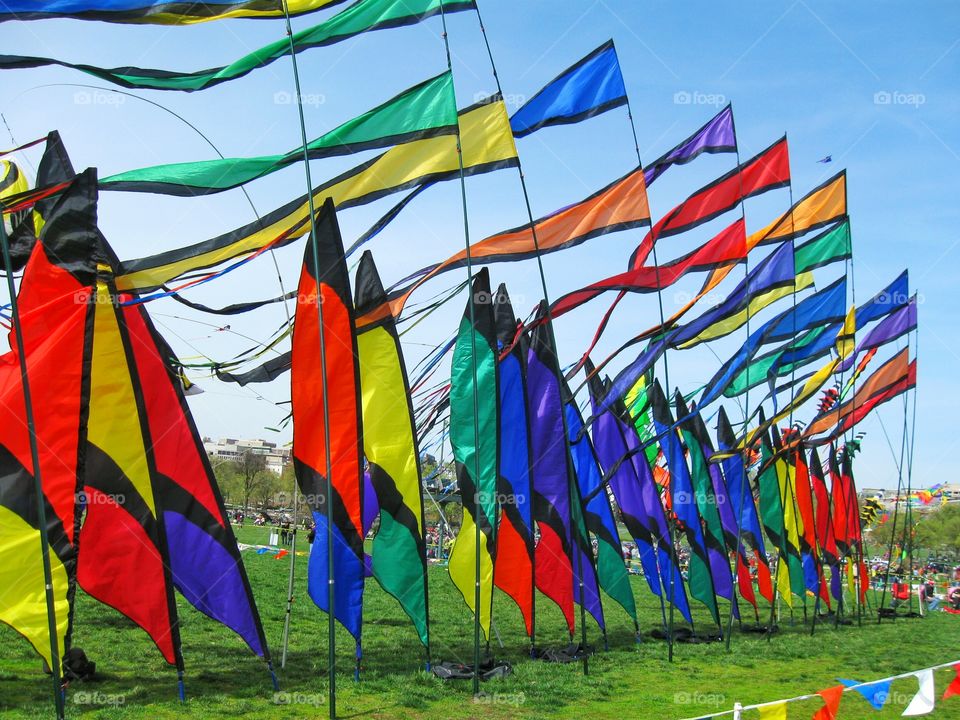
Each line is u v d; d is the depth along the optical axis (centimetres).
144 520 1658
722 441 3584
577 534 2206
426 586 2016
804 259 3341
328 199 1827
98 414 1644
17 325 1405
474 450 2097
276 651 2184
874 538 9600
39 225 1734
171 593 1658
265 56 1830
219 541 1772
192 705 1612
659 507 3003
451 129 1950
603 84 2227
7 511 1507
